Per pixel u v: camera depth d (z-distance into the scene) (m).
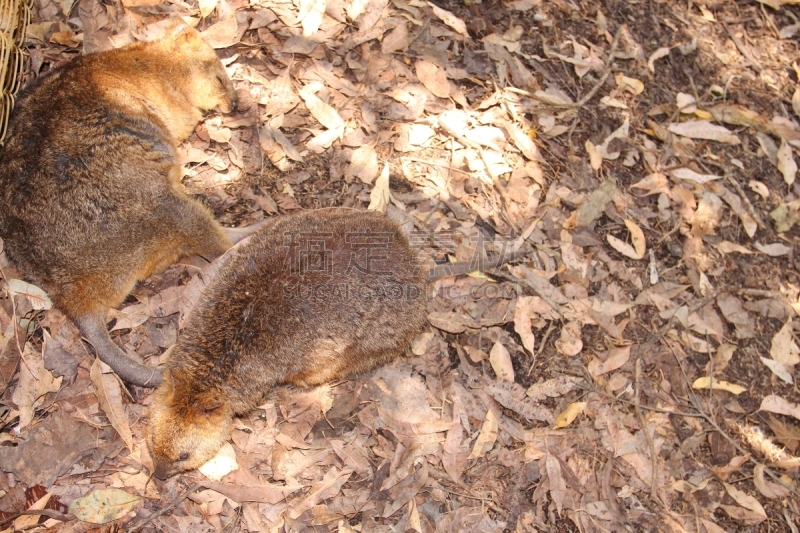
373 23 1.65
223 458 1.34
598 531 1.40
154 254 1.40
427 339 1.46
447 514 1.35
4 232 1.35
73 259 1.33
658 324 1.57
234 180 1.52
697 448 1.51
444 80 1.64
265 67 1.60
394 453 1.37
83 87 1.40
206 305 1.33
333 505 1.33
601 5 1.82
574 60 1.73
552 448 1.43
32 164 1.33
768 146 1.81
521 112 1.66
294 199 1.52
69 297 1.34
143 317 1.41
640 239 1.62
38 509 1.25
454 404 1.42
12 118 1.39
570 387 1.48
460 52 1.67
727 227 1.70
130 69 1.47
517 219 1.58
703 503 1.47
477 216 1.56
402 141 1.58
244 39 1.61
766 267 1.70
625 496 1.44
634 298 1.58
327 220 1.38
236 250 1.38
